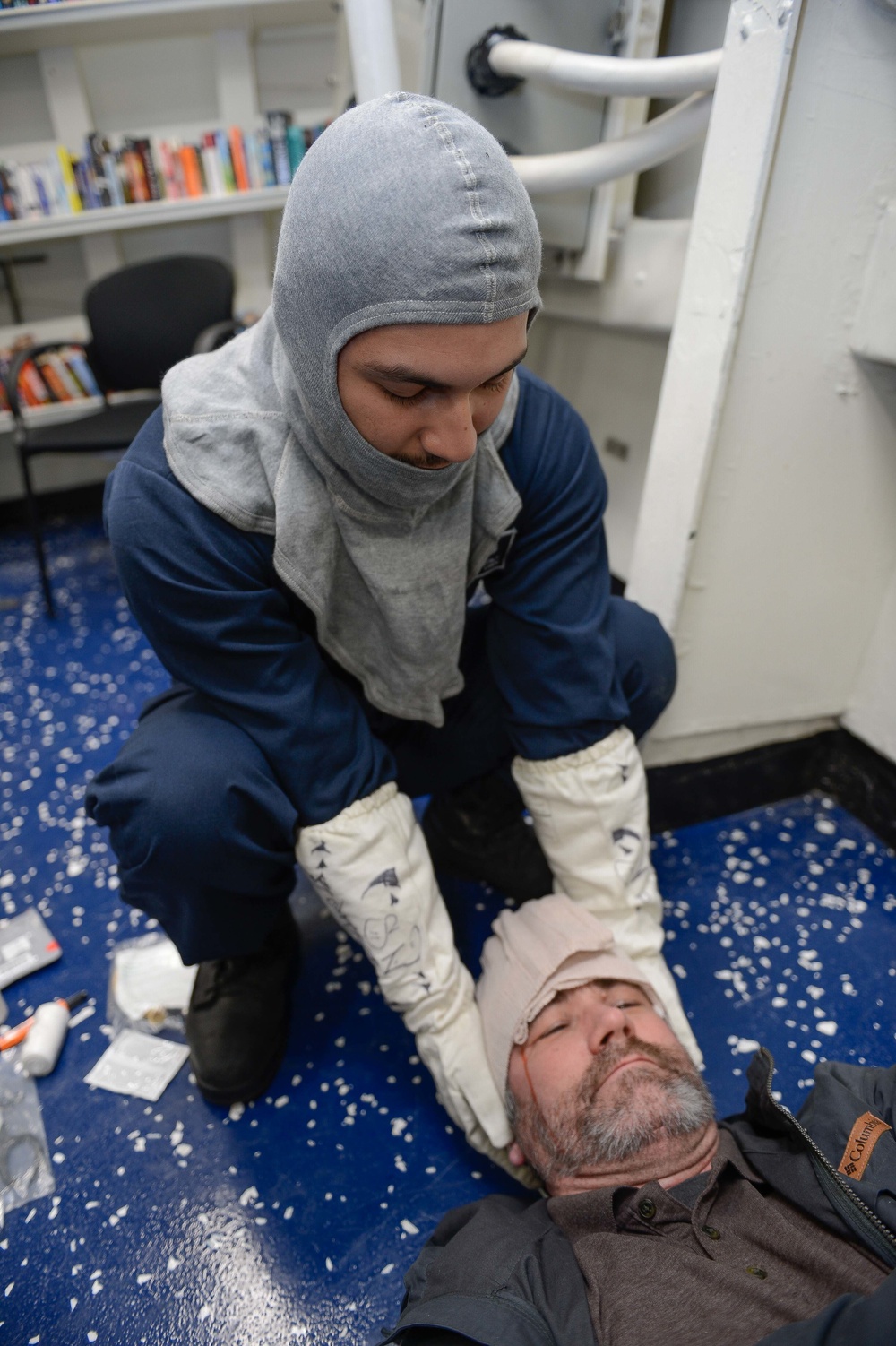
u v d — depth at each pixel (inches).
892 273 38.4
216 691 31.6
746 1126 31.6
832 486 45.7
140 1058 41.6
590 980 34.3
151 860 33.0
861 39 34.0
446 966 35.3
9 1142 38.0
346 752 32.8
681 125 43.2
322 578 30.6
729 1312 24.3
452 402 23.8
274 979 41.9
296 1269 33.5
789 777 57.7
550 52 43.3
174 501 28.5
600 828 37.0
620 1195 28.0
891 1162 27.2
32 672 76.2
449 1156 37.5
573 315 67.7
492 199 21.8
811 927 48.4
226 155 95.3
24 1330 31.9
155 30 93.0
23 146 95.8
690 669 49.5
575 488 34.2
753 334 39.4
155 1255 34.1
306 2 88.8
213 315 87.6
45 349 85.0
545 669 35.6
